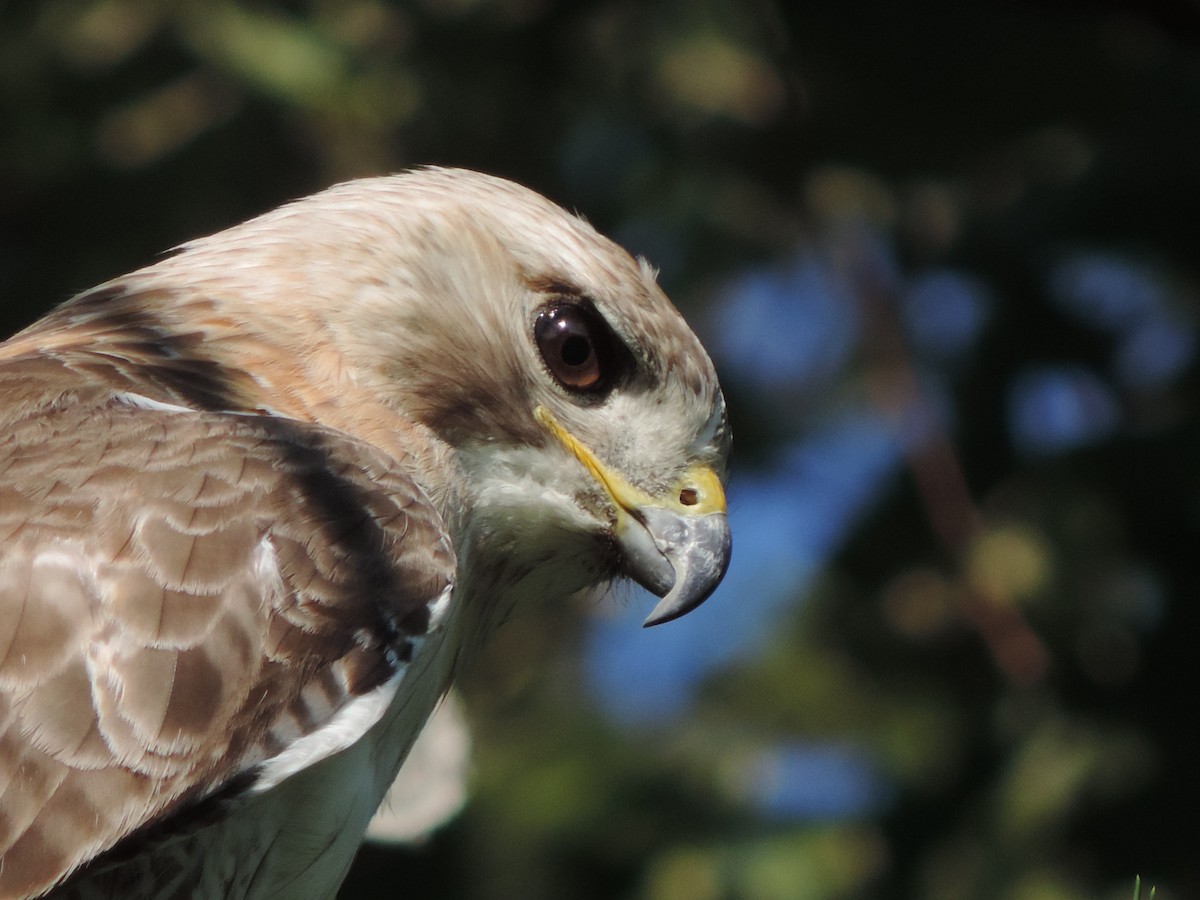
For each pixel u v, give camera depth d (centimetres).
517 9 1387
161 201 1381
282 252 834
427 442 834
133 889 679
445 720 987
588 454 875
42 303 1366
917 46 1254
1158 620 1234
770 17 1343
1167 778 1207
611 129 1422
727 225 1420
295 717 675
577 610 1395
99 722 636
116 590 653
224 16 1352
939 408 1330
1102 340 1304
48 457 685
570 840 1293
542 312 866
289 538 691
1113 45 1263
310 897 727
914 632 1310
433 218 853
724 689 1346
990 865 1229
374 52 1379
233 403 777
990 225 1328
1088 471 1266
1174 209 1281
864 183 1345
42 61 1380
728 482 924
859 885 1273
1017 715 1252
